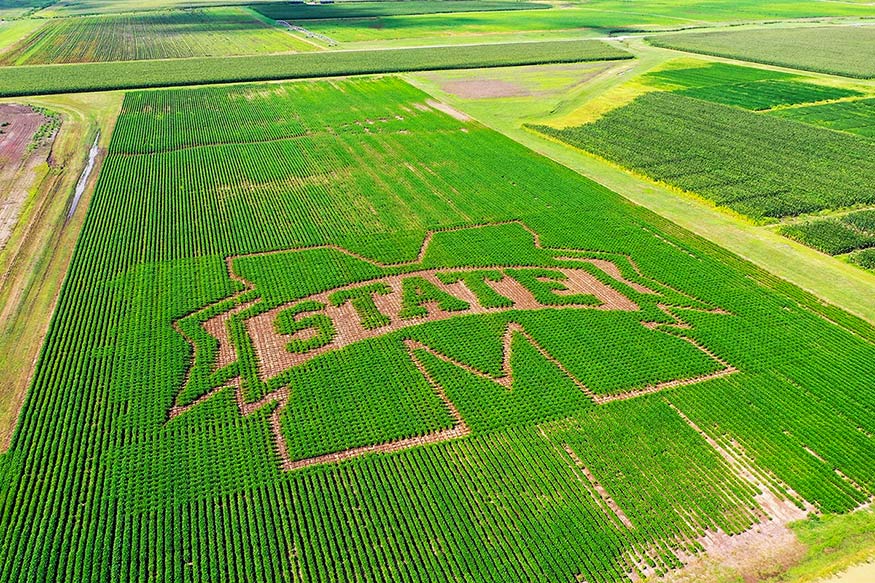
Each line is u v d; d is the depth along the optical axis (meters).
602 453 39.91
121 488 36.59
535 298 55.09
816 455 40.19
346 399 43.62
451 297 54.69
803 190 73.94
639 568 33.09
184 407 42.78
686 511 36.34
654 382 45.69
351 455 39.59
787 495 37.28
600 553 33.78
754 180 76.62
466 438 40.97
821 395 44.44
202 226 65.00
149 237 62.50
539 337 50.09
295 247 61.69
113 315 50.94
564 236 64.56
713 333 50.50
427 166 81.38
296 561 33.16
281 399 43.72
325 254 60.44
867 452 40.09
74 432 40.22
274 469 38.16
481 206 70.56
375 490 37.19
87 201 70.06
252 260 59.19
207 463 38.41
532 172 79.56
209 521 35.03
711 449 40.31
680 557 33.72
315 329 50.56
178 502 35.97
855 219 66.75
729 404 43.69
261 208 69.25
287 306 53.16
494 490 37.34
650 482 38.03
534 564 33.19
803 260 60.06
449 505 36.38
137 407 42.22
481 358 47.72
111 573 32.22
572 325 51.56
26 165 79.12
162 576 32.22
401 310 53.03
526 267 59.59
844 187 74.62
